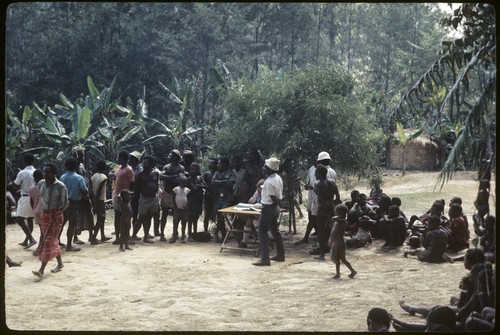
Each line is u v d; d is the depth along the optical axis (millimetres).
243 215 11844
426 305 7418
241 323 6910
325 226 10773
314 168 11969
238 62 36625
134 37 33594
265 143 13328
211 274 9641
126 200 11172
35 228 13898
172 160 12523
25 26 35562
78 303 7910
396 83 48125
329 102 12758
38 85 34281
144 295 8328
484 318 5336
